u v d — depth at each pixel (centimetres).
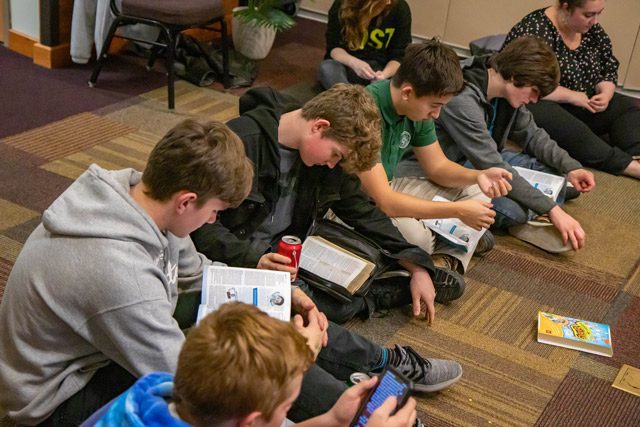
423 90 249
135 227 155
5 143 344
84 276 152
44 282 155
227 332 114
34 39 435
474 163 302
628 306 285
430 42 252
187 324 193
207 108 408
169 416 118
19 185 313
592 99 392
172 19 388
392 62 420
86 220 154
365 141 206
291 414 183
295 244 215
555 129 383
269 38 466
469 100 295
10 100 386
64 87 409
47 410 164
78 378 165
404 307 266
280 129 223
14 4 438
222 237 215
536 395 234
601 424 225
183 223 160
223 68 434
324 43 530
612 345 262
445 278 264
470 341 254
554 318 267
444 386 227
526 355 251
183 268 192
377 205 257
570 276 299
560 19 379
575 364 250
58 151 343
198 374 112
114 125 375
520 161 347
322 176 235
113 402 128
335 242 247
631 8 468
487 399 230
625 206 358
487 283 288
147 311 153
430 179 293
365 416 148
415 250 254
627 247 325
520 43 298
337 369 212
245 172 157
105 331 154
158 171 154
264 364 112
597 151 380
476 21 517
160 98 412
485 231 300
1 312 164
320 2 566
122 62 448
